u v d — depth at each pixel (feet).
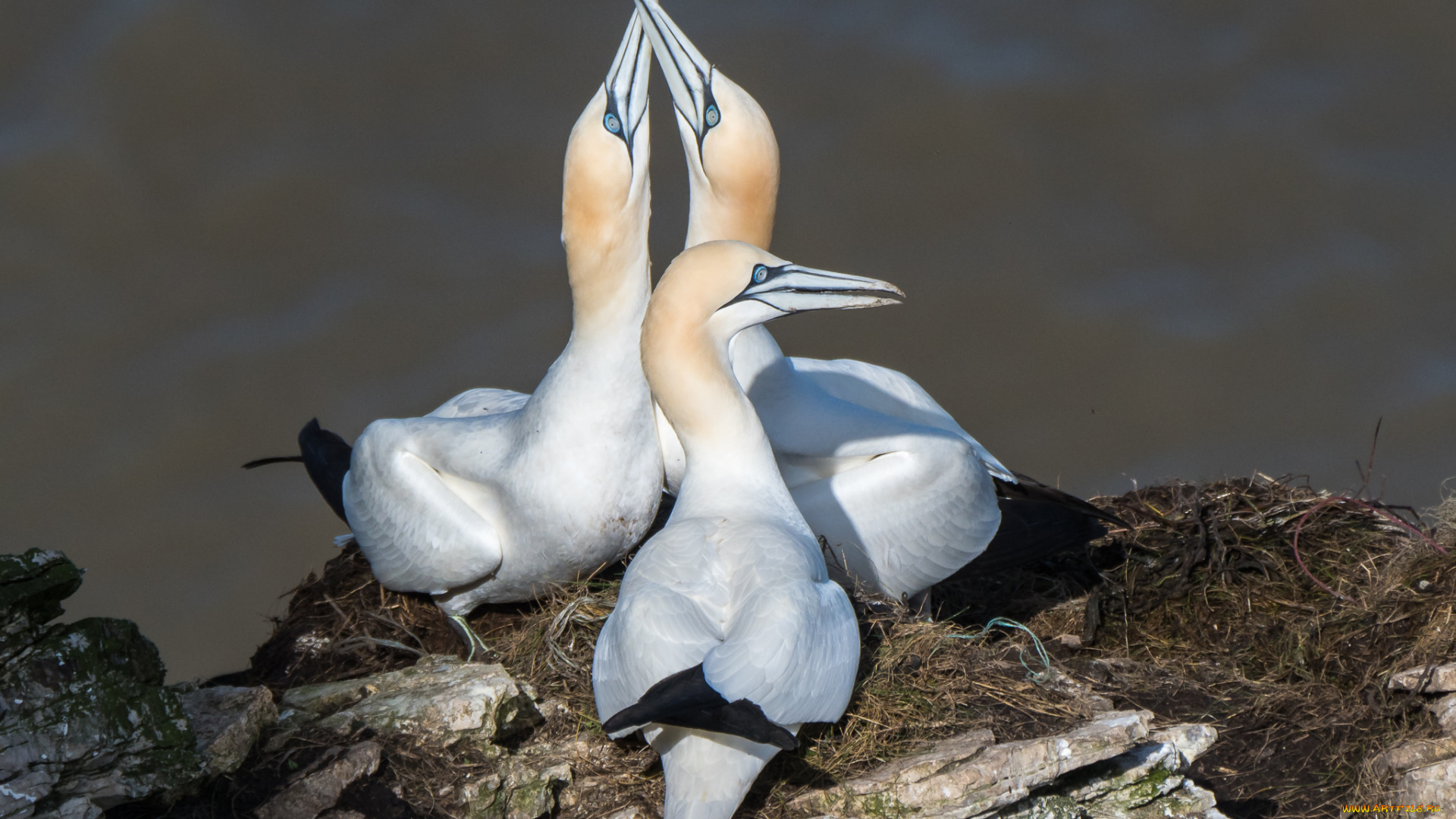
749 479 38.75
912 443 46.70
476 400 50.70
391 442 44.29
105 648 32.14
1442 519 51.65
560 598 43.27
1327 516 54.34
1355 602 49.65
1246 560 52.08
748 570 34.22
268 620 49.62
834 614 34.35
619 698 32.53
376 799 33.86
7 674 30.53
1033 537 49.29
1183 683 47.06
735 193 47.80
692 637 32.32
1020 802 35.40
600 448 41.57
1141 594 51.75
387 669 45.24
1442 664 43.52
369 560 45.98
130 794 31.27
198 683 42.65
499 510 43.06
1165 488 58.08
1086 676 46.42
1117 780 36.83
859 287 38.27
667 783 32.78
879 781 34.53
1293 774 42.47
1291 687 46.26
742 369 46.50
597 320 41.57
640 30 42.01
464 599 44.88
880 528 46.39
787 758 35.65
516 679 39.40
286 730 35.65
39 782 29.84
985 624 51.55
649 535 47.26
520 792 35.45
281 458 52.85
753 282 38.55
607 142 41.04
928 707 37.83
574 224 41.19
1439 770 38.78
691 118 48.16
